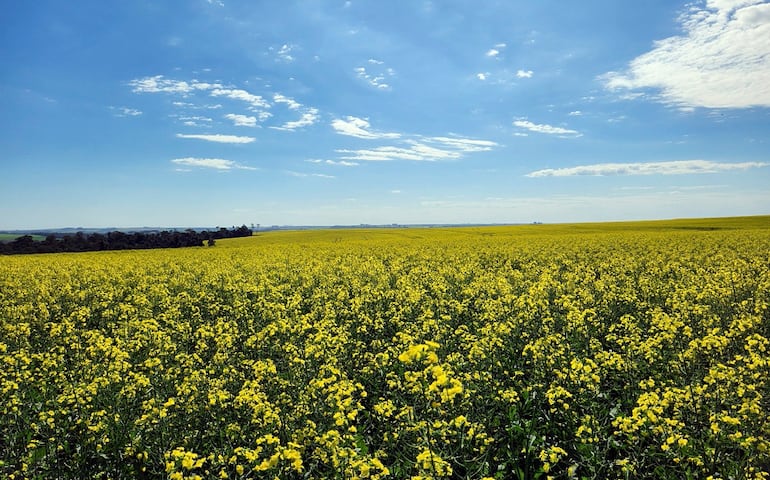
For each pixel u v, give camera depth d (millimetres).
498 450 7082
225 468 6039
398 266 25422
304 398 7516
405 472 6602
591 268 23219
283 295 18609
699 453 6191
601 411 7641
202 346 11422
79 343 11391
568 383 8094
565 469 6855
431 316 12805
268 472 6004
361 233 81875
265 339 11523
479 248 36656
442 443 6863
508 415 7875
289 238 74750
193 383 8078
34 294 18984
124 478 6645
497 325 11219
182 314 15820
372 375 9648
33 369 9883
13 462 6844
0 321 14148
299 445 6062
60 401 7578
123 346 11062
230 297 18812
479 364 9492
